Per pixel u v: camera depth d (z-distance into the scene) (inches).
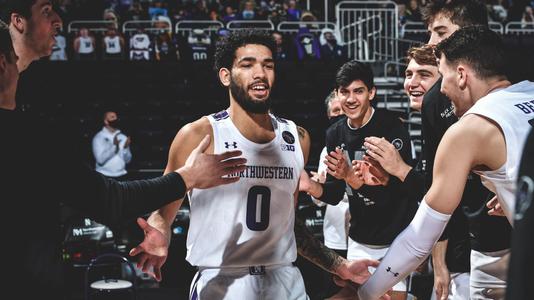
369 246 206.8
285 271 144.4
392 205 201.0
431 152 161.3
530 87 120.5
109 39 602.2
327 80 588.1
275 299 140.9
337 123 214.8
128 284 252.4
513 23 666.2
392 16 657.0
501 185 118.3
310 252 153.2
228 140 139.4
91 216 108.2
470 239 161.9
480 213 154.6
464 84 124.8
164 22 635.5
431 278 241.8
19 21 141.2
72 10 642.8
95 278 313.9
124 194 109.3
